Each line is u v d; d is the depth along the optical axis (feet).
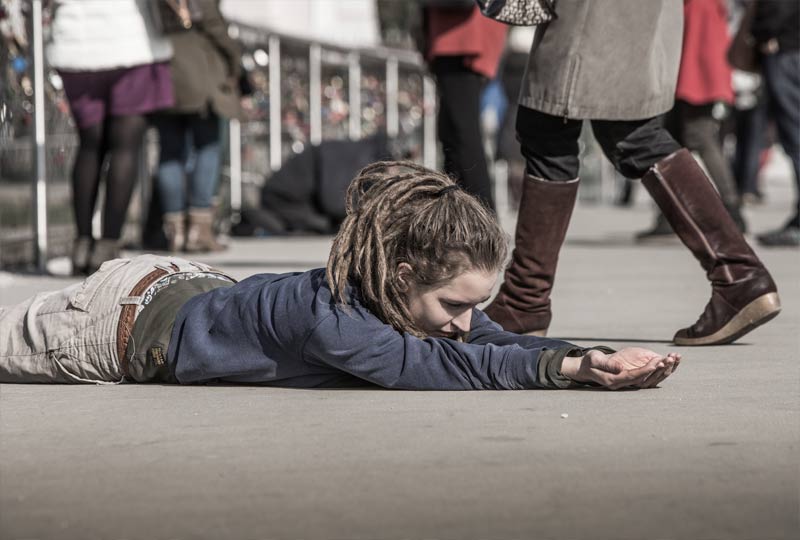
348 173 55.98
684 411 15.11
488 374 16.47
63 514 10.84
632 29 20.97
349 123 70.23
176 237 45.47
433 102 83.10
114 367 17.80
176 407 15.87
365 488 11.51
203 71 41.09
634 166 21.84
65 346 17.94
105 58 35.14
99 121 36.04
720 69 46.06
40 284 34.63
